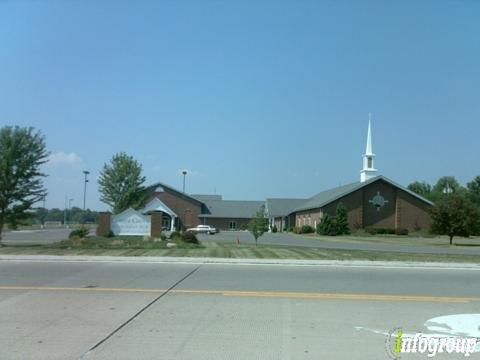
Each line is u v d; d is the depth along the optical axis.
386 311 9.35
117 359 6.33
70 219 130.88
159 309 9.27
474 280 13.79
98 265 16.19
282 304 9.88
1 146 25.19
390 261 18.00
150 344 7.01
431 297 10.92
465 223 40.09
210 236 54.56
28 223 26.17
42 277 13.31
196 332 7.68
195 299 10.27
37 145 25.77
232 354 6.60
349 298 10.64
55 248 22.20
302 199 88.06
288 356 6.55
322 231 57.78
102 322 8.25
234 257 18.66
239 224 83.69
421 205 61.84
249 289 11.61
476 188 97.62
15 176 25.05
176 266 16.09
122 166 50.03
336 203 61.41
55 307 9.38
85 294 10.74
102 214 29.08
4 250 21.00
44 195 25.91
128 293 10.90
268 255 19.66
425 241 45.81
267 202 87.25
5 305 9.55
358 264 17.23
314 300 10.34
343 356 6.59
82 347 6.82
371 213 61.41
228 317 8.70
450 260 18.78
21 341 7.09
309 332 7.77
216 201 86.62
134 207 50.06
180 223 77.44
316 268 16.03
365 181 61.41
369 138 68.62
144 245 23.86
